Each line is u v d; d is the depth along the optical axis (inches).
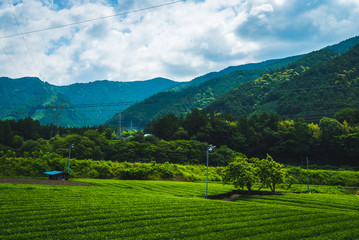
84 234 853.8
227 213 1250.6
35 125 7278.5
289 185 2979.8
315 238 897.5
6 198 1323.8
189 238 859.4
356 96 7514.8
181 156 4889.3
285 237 898.1
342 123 6077.8
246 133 6131.9
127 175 3248.0
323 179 3715.6
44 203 1254.3
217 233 924.6
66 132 7539.4
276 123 6274.6
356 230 1005.2
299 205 1733.5
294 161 5693.9
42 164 2972.4
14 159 3152.1
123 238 828.6
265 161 2546.8
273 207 1462.8
